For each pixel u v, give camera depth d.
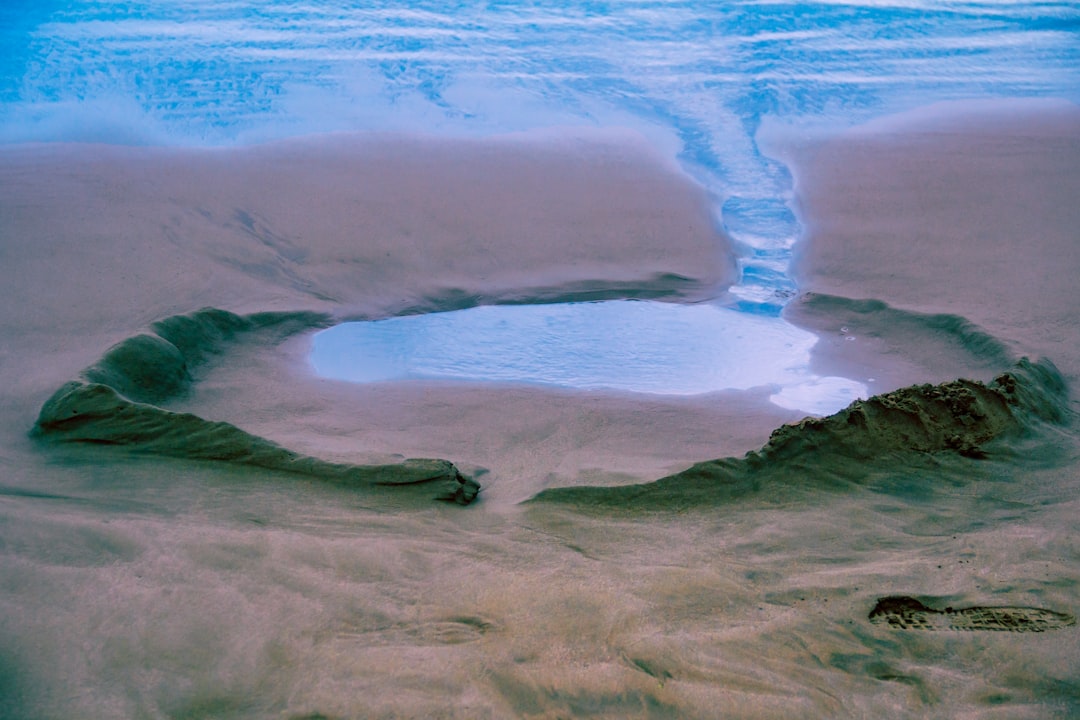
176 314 7.66
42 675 3.25
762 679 3.31
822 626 3.65
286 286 8.97
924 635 3.60
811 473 5.19
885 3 18.55
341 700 3.18
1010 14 18.28
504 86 14.52
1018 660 3.42
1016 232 10.21
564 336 8.20
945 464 5.27
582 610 3.69
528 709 3.15
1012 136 13.03
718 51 16.20
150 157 11.85
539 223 10.40
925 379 7.26
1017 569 4.05
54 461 5.20
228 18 17.16
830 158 12.41
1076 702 3.20
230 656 3.40
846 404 6.93
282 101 13.75
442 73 14.91
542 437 6.36
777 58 15.83
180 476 5.03
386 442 6.09
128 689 3.21
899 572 4.06
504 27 17.06
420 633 3.55
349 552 4.13
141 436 5.36
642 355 7.84
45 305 8.11
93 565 3.90
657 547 4.39
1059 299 8.50
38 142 12.26
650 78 15.02
